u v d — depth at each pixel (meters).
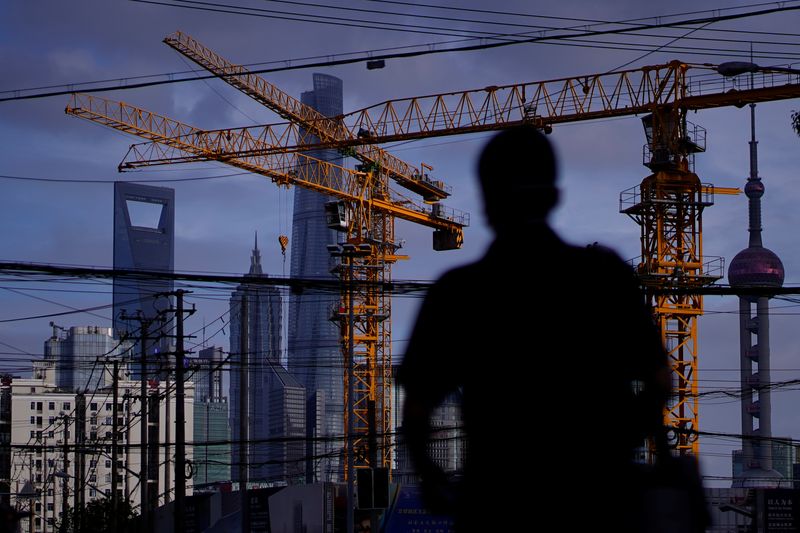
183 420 62.53
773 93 97.31
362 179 129.38
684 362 96.94
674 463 4.42
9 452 169.25
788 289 32.75
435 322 4.49
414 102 118.62
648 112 103.06
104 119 121.38
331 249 57.72
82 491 102.69
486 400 4.40
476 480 4.40
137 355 77.12
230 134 126.12
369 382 114.69
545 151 4.63
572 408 4.34
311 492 83.44
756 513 77.50
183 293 63.28
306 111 125.12
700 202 99.44
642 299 4.55
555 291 4.43
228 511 87.81
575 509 4.30
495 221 4.62
